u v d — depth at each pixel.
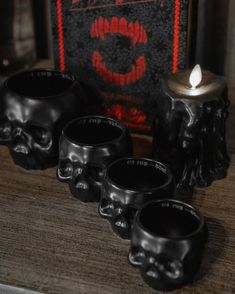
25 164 0.68
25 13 0.85
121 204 0.55
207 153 0.63
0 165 0.69
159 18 0.66
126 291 0.52
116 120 0.64
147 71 0.69
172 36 0.66
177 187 0.64
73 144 0.60
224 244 0.57
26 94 0.70
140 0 0.65
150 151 0.70
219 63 0.83
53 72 0.70
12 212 0.62
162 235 0.53
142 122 0.73
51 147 0.65
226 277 0.54
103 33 0.69
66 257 0.56
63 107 0.64
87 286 0.53
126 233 0.57
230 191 0.64
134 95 0.71
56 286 0.53
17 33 0.86
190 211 0.54
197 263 0.51
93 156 0.59
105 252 0.57
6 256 0.56
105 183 0.56
